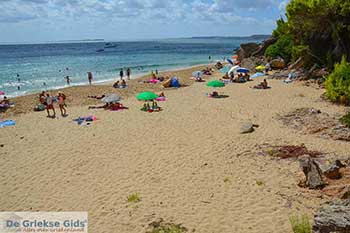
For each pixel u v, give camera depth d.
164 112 21.72
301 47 32.59
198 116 20.25
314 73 30.23
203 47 154.25
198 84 33.97
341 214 6.76
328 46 31.55
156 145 15.16
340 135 14.84
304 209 9.01
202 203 9.73
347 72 22.16
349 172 10.58
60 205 10.11
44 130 18.69
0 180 12.18
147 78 39.53
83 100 27.02
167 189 10.76
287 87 28.12
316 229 6.84
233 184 10.88
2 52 121.75
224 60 66.88
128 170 12.46
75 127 18.95
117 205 9.88
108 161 13.48
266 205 9.41
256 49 52.62
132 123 19.25
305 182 10.50
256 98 24.62
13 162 13.95
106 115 21.58
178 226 8.54
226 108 22.00
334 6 28.42
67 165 13.28
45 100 24.94
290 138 15.17
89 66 59.41
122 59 77.56
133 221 8.94
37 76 45.28
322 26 31.36
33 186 11.55
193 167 12.45
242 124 17.92
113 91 30.89
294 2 30.83
